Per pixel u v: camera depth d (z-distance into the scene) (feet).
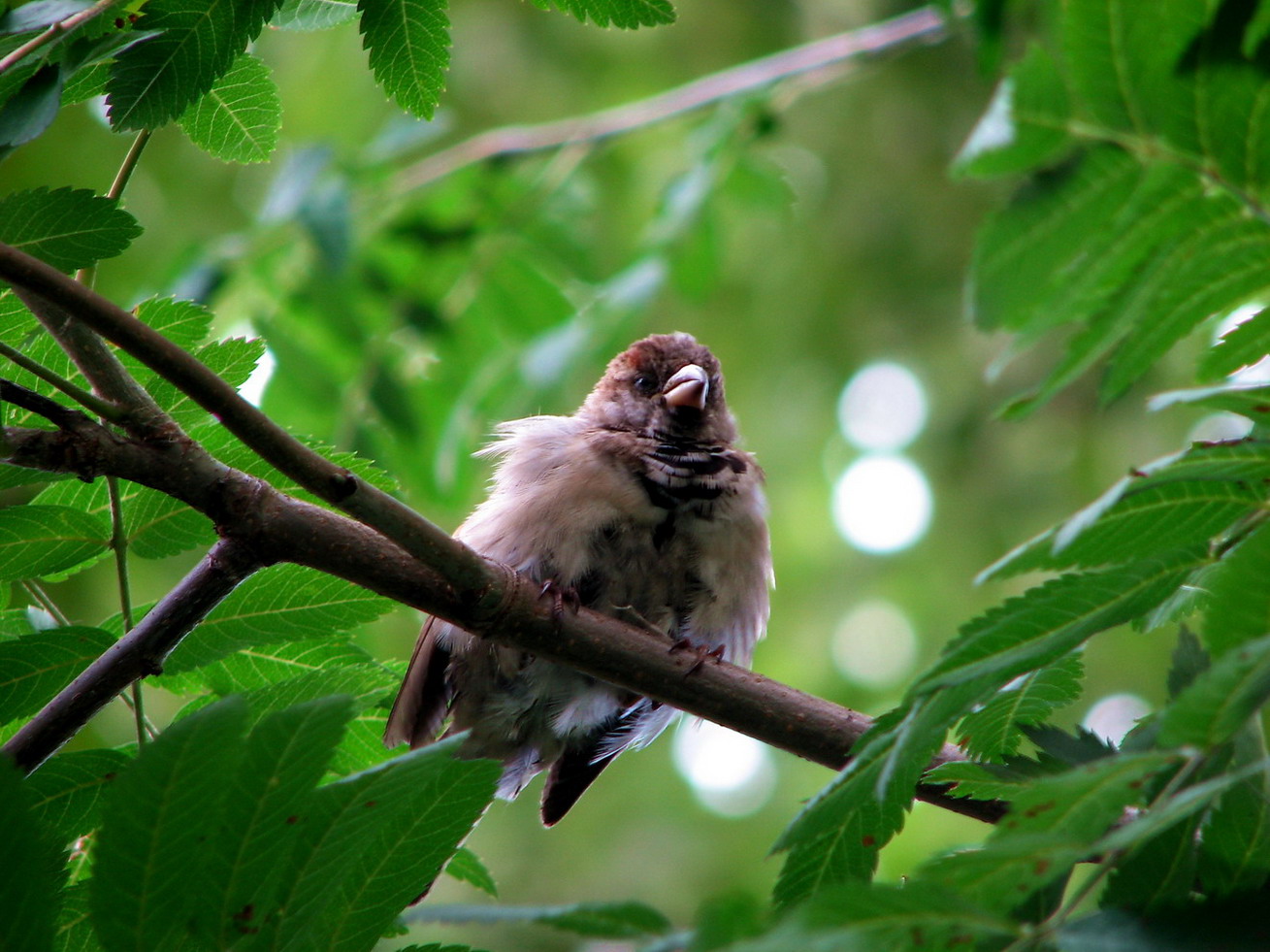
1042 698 14.58
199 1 14.64
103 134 41.78
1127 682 39.17
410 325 35.22
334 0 16.46
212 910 11.04
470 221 36.42
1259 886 10.57
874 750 11.80
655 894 42.73
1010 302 13.98
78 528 16.40
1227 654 9.77
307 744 11.05
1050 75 13.39
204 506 16.05
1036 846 9.59
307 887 11.29
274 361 30.30
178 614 16.08
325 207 31.71
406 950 13.03
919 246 45.47
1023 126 13.55
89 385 16.20
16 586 17.89
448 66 15.51
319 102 43.34
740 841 43.98
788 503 47.83
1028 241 13.78
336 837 11.32
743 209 38.29
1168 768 10.52
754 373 47.57
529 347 34.68
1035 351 44.42
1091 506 11.14
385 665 17.65
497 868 43.57
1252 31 12.83
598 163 46.06
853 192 46.14
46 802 15.51
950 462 45.52
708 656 19.39
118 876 10.80
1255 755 10.89
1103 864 10.32
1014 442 44.68
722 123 37.37
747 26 46.78
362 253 35.76
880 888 9.18
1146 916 9.97
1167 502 11.62
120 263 41.96
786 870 13.25
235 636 16.75
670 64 47.03
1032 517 43.78
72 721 15.69
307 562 16.58
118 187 15.12
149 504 16.69
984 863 9.77
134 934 10.85
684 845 43.93
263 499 16.31
